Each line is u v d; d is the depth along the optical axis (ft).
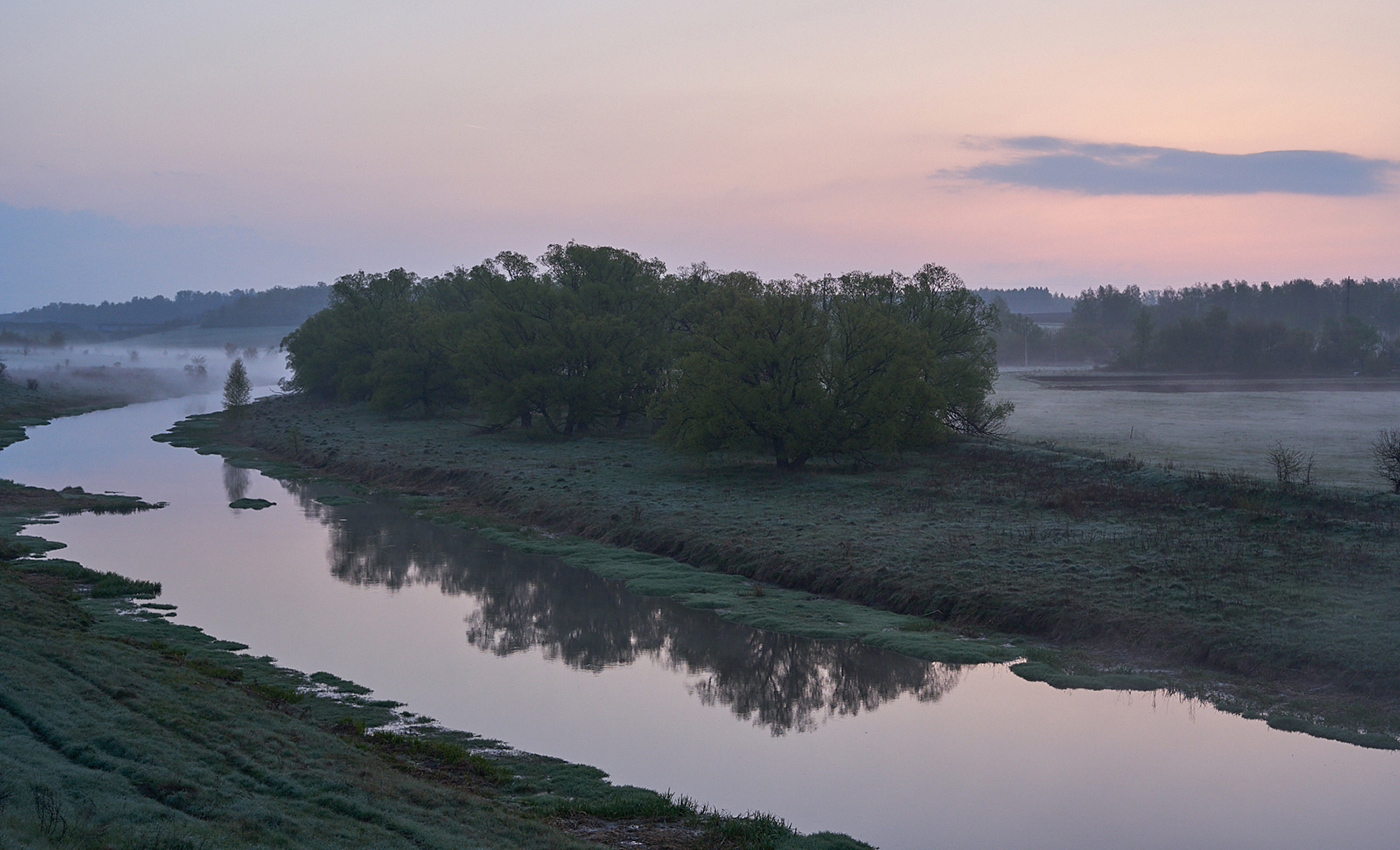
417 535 138.21
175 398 453.17
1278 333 569.64
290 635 88.53
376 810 44.04
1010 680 76.74
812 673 79.30
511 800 52.49
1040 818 53.42
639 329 248.32
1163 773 59.16
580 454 203.00
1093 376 543.39
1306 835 51.03
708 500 143.64
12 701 48.52
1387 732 63.46
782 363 162.50
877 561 103.71
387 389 291.79
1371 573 87.92
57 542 126.82
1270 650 74.08
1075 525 114.93
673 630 91.50
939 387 193.26
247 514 153.69
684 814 51.70
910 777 59.16
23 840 31.58
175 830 36.42
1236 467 156.56
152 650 74.64
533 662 82.43
